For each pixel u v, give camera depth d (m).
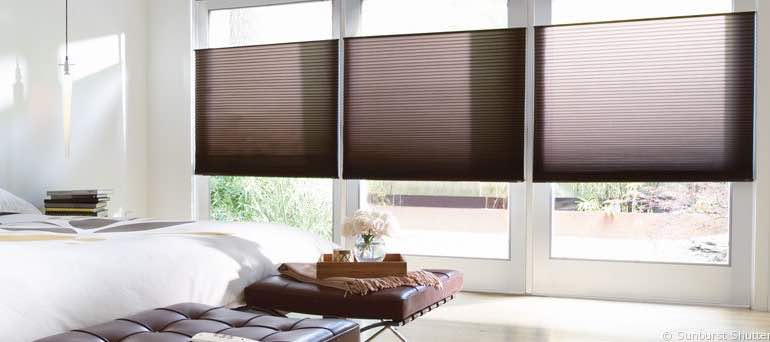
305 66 5.16
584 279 4.68
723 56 4.32
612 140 4.50
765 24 4.23
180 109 5.52
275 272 3.14
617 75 4.49
